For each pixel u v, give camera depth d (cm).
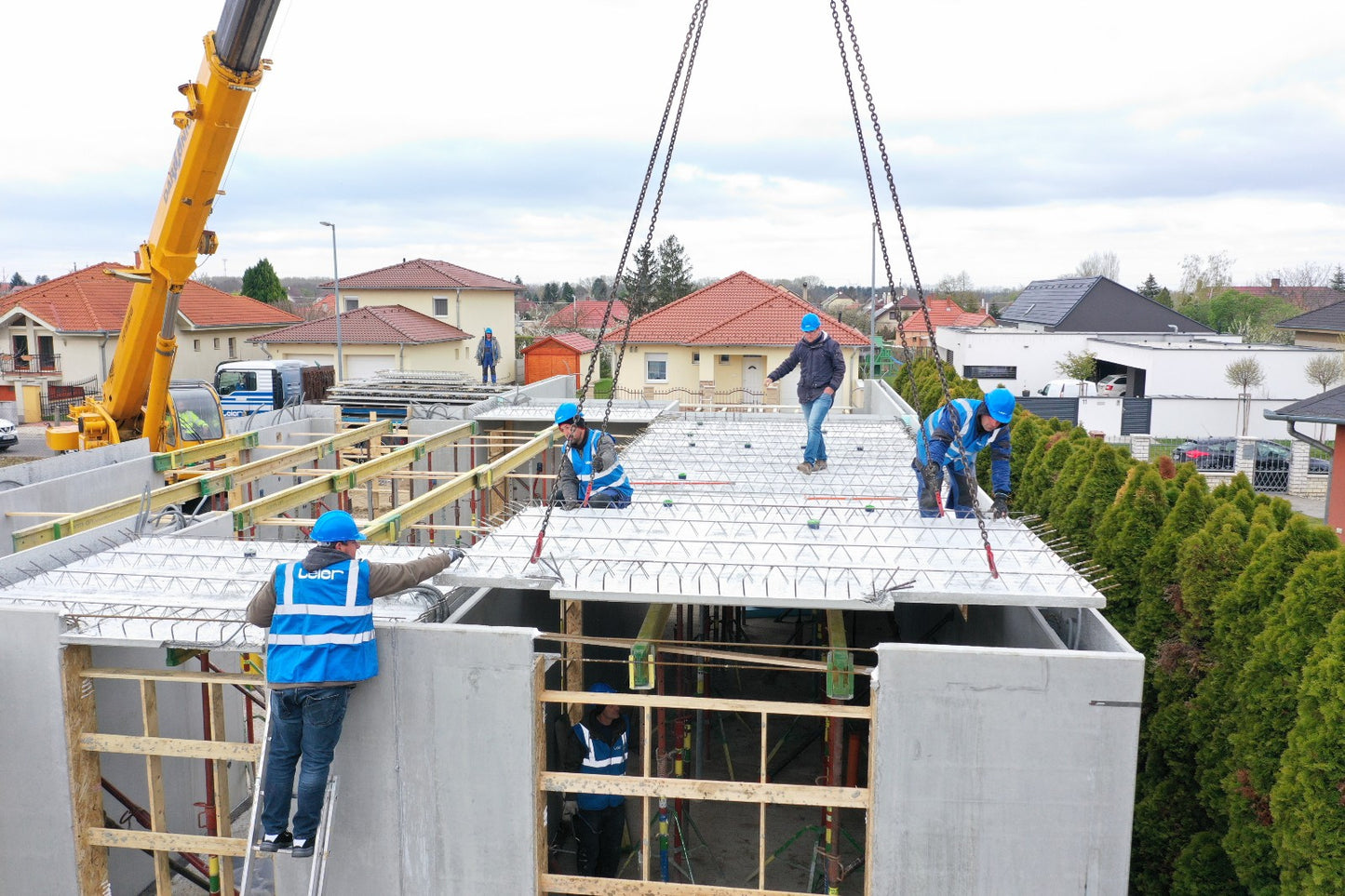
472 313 4625
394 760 564
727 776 895
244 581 655
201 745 593
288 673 516
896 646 524
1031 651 520
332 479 1042
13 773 598
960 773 527
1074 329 5106
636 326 3594
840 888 734
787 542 662
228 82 1030
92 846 609
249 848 555
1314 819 517
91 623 594
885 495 904
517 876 563
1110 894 527
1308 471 2762
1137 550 796
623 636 1076
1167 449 2894
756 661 593
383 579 542
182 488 985
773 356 3434
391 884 573
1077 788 523
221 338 4078
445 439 1341
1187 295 8581
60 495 1102
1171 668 695
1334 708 511
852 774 733
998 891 533
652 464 1061
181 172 1132
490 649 550
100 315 3681
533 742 554
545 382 2159
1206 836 646
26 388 3619
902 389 2064
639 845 800
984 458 1262
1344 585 556
